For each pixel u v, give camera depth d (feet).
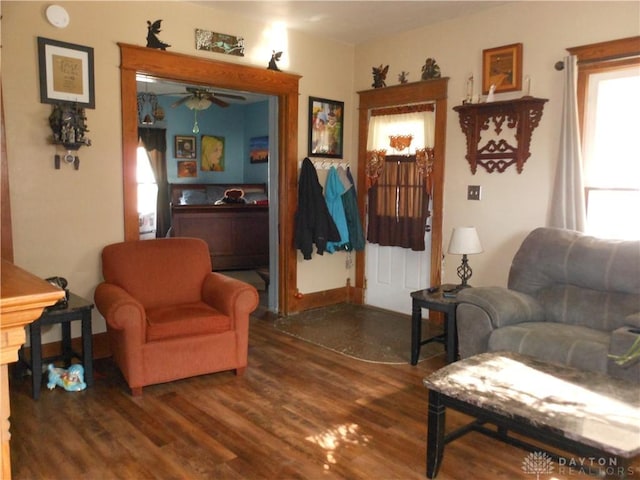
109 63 11.53
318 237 15.17
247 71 13.94
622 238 10.37
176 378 10.25
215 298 11.28
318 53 15.71
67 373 10.13
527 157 12.51
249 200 28.02
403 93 15.23
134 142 12.01
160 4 12.23
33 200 10.75
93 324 11.84
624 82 11.03
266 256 24.57
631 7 10.76
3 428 3.16
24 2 10.32
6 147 10.30
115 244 11.48
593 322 9.77
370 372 11.25
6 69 10.17
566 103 11.46
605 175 11.44
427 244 15.16
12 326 3.01
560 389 6.71
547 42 12.07
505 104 12.60
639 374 7.76
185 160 29.01
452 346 11.03
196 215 23.09
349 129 16.87
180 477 7.20
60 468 7.38
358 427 8.71
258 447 8.03
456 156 14.02
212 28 13.20
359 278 17.13
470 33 13.55
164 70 12.35
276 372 11.21
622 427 5.65
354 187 16.52
